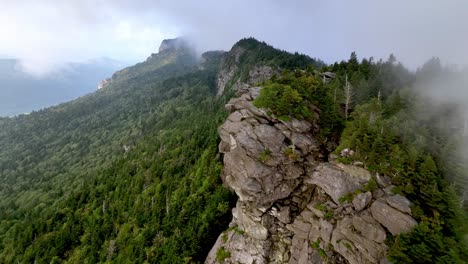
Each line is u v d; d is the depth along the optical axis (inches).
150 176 4397.1
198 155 4195.4
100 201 4468.5
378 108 2490.2
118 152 7829.7
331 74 3639.3
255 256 2066.9
